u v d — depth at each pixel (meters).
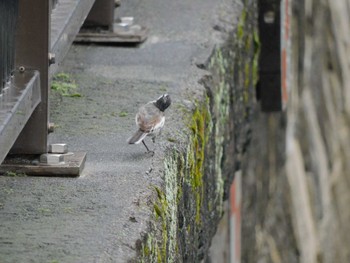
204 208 11.09
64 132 9.74
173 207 9.05
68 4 10.21
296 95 20.69
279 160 20.69
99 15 12.80
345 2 22.17
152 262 7.94
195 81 11.44
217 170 12.18
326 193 22.14
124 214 7.89
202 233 10.99
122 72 11.75
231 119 13.48
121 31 12.90
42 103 8.90
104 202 8.10
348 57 22.34
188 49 12.55
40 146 8.88
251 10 15.39
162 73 11.71
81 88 11.09
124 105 10.58
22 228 7.59
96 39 12.71
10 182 8.53
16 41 8.86
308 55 21.31
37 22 8.86
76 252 7.24
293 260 20.84
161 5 14.18
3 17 8.45
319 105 22.61
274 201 20.75
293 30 20.38
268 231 20.66
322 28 21.92
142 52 12.47
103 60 12.19
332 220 22.52
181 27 13.37
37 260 7.10
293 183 20.77
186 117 10.24
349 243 22.88
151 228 8.00
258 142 20.25
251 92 15.51
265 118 20.41
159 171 8.87
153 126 9.04
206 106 11.24
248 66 15.06
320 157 22.05
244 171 18.84
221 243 16.28
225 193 13.25
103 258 7.18
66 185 8.47
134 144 9.32
